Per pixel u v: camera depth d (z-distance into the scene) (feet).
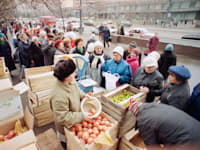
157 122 4.25
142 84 8.83
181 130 3.99
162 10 102.68
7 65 16.49
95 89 9.32
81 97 6.48
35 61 15.17
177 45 31.50
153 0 105.70
